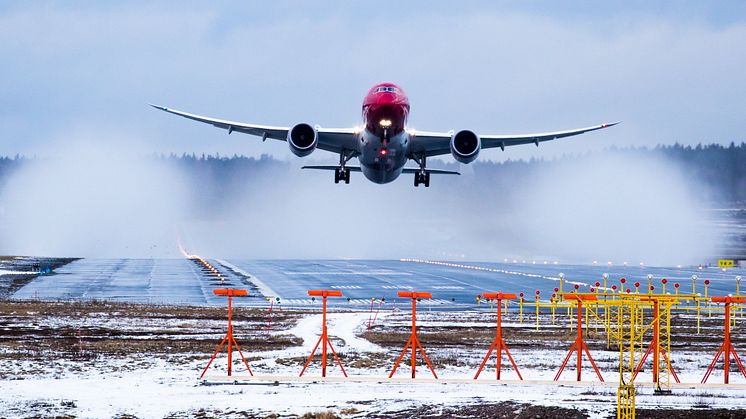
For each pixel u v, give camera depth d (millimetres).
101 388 110188
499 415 89312
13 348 148500
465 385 112125
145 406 98000
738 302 115812
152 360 136500
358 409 94125
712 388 110062
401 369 129250
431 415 90062
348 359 139375
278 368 129375
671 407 95312
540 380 117688
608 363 138000
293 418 90375
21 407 97938
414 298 118812
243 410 95000
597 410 91875
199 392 106938
